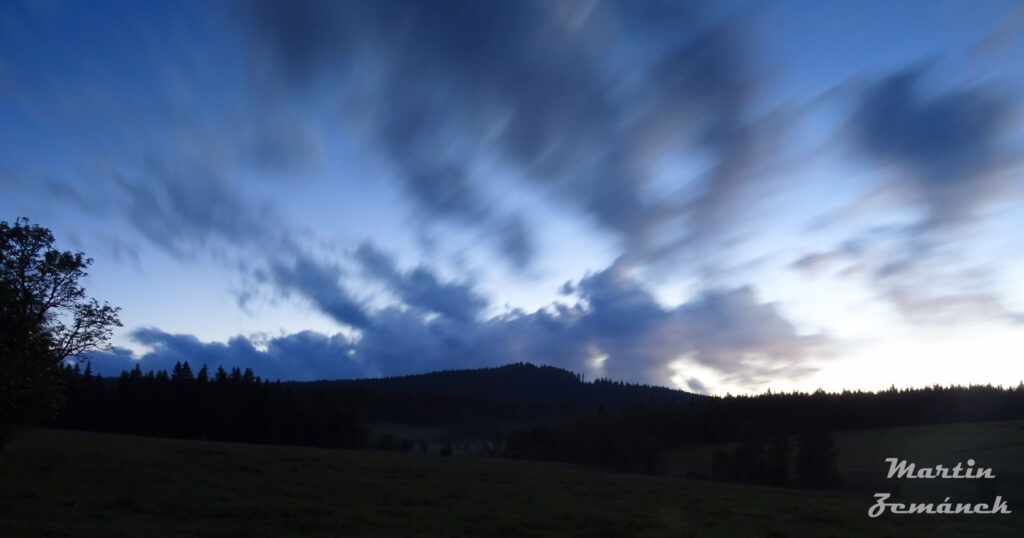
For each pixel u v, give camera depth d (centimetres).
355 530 1786
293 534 1688
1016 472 4700
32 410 2155
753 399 10044
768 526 2105
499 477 3397
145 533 1614
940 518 2508
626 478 4106
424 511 2133
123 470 2850
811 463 5519
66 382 2298
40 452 3378
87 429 8812
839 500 3009
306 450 5644
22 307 2219
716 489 3431
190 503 2123
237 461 3406
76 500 2122
